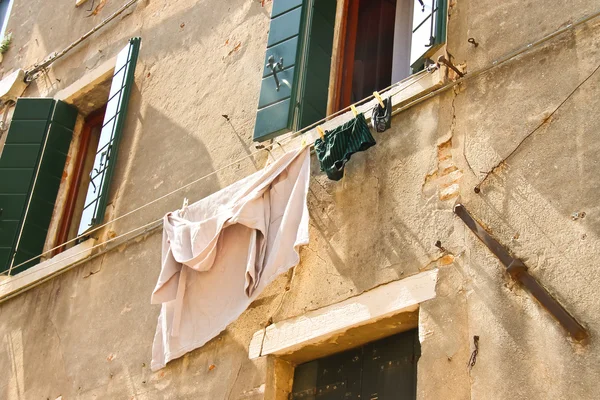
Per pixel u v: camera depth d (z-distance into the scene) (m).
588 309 4.79
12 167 9.03
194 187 7.46
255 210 6.30
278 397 6.12
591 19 5.44
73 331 7.73
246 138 7.30
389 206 5.95
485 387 4.95
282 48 7.02
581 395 4.63
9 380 8.02
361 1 7.36
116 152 8.30
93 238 8.05
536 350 4.87
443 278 5.42
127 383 7.01
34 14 10.91
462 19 6.12
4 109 10.20
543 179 5.25
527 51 5.66
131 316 7.33
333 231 6.19
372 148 6.24
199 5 8.61
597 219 4.94
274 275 6.05
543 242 5.10
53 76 9.88
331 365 6.06
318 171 6.51
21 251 8.70
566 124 5.29
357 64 7.12
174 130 8.02
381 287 5.71
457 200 5.59
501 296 5.11
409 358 5.64
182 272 6.64
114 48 9.29
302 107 6.79
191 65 8.27
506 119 5.57
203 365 6.54
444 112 5.93
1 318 8.47
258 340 6.28
